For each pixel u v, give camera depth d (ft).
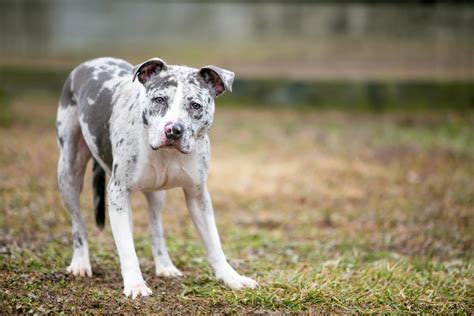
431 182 43.86
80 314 20.39
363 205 39.34
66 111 26.08
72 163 25.94
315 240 32.76
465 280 25.40
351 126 65.87
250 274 26.08
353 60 93.20
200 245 30.71
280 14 114.21
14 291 21.98
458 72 82.89
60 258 26.63
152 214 26.04
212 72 21.59
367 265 27.53
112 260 27.25
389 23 104.88
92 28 115.14
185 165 22.35
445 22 101.40
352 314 21.36
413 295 23.48
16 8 117.08
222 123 67.26
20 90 78.69
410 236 32.68
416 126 66.13
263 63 92.73
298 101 76.33
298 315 21.06
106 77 24.72
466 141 58.54
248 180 45.65
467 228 33.65
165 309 21.12
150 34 115.14
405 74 81.97
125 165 22.30
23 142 52.65
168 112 20.72
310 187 43.96
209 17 118.21
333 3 110.22
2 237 29.07
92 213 35.09
